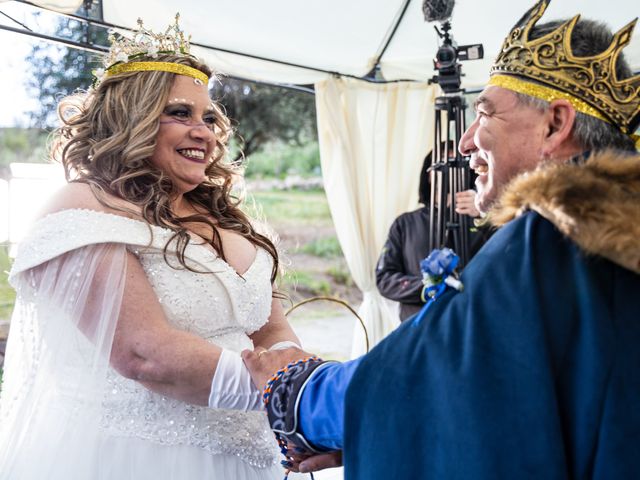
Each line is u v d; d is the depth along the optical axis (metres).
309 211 9.40
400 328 1.17
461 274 1.17
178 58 1.80
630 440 0.96
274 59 4.06
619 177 1.07
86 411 1.54
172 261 1.64
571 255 1.07
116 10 3.22
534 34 1.27
